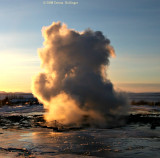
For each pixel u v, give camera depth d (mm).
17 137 24938
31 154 18672
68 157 17812
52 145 21391
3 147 20812
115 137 24469
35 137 24891
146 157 17719
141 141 22672
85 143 22031
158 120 34781
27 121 36719
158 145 21125
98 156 18078
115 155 18250
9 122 36156
